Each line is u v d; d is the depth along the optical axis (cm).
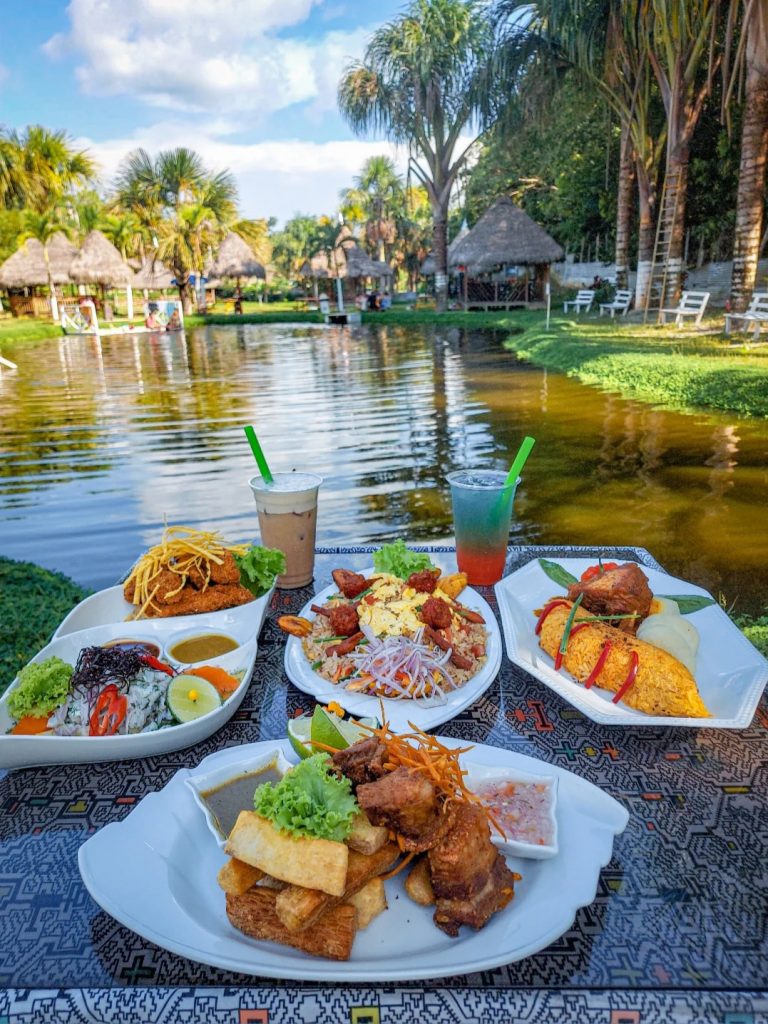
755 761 122
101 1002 82
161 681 136
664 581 178
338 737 106
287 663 146
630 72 1491
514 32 1609
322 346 1931
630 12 1277
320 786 92
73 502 625
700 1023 80
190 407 1077
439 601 148
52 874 102
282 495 186
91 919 94
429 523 533
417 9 2223
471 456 719
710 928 90
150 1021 82
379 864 91
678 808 111
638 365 1062
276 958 84
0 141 3506
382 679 134
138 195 3822
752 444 702
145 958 89
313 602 170
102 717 128
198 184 3894
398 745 96
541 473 643
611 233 2391
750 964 85
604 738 129
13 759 120
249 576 182
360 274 3238
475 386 1129
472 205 3175
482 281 2792
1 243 3488
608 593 151
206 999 82
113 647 145
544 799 105
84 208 3884
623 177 1812
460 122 2352
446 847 88
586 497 571
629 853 103
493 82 1828
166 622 163
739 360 1013
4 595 416
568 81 1712
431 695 134
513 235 2369
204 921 90
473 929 89
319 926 85
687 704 129
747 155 1164
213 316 3203
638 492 577
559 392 1032
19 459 791
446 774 94
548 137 2112
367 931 89
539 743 128
